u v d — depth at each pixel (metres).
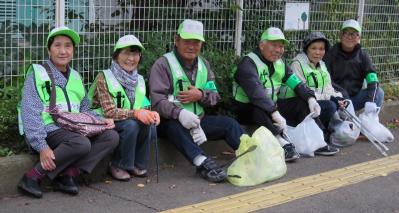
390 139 6.81
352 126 6.52
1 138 4.91
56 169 4.47
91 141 4.67
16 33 5.32
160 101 5.17
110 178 5.04
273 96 6.12
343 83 7.14
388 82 9.01
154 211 4.30
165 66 5.28
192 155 5.11
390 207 4.72
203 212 4.32
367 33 8.53
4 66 5.28
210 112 6.26
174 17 6.38
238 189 4.91
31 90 4.46
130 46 4.94
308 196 4.82
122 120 4.90
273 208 4.50
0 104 5.00
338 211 4.54
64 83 4.64
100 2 5.80
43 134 4.40
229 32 6.87
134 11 6.07
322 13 7.88
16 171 4.52
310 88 6.47
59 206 4.32
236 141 5.38
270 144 5.20
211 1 6.67
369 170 5.68
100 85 4.97
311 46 6.50
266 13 7.23
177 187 4.89
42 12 5.45
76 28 5.66
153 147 5.38
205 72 5.47
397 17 8.98
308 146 6.01
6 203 4.34
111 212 4.25
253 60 5.94
